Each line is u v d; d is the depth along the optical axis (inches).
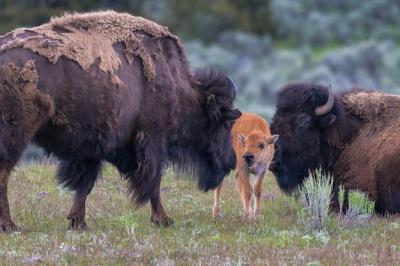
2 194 1021.8
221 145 1214.9
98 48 1061.1
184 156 1194.0
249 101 5093.5
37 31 1043.9
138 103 1095.6
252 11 6771.7
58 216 1194.0
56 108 1021.8
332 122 1218.6
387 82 5497.1
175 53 1163.3
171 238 1013.8
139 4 5812.0
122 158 1122.7
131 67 1091.3
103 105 1050.1
